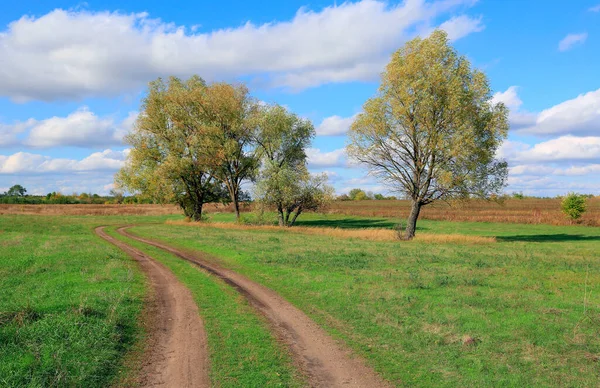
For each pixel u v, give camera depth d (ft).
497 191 114.93
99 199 487.61
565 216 208.44
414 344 30.55
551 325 33.53
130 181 174.50
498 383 24.06
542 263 67.41
